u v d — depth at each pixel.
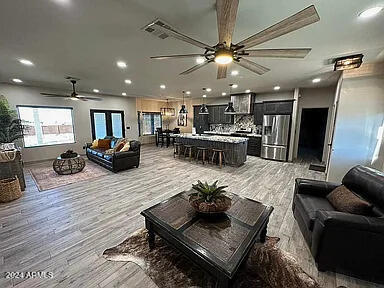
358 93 3.38
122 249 2.02
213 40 2.40
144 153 7.70
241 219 1.82
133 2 1.62
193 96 8.62
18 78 4.63
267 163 6.02
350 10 1.70
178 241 1.54
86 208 2.95
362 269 1.62
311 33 2.16
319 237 1.71
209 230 1.64
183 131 10.68
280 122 6.21
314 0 1.57
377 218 1.60
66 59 3.14
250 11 1.74
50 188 3.77
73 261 1.85
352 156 3.54
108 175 4.67
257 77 4.48
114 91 6.95
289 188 3.85
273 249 2.03
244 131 7.80
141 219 2.64
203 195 1.92
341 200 2.02
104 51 2.79
